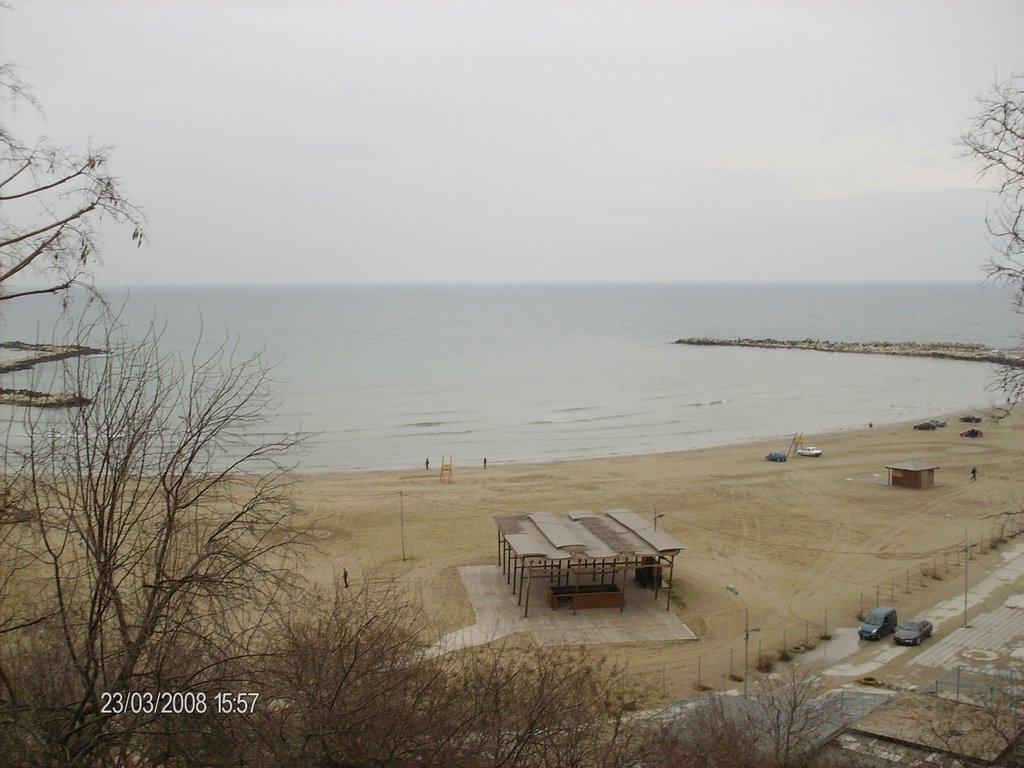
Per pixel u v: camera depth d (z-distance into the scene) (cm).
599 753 1438
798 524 5819
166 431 1359
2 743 941
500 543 4856
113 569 1029
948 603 4209
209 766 1026
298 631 1266
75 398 1100
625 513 4872
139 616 1070
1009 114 1169
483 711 1218
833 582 4594
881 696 2855
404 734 1106
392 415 11194
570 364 17575
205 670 1044
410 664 1401
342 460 8412
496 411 11612
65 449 1093
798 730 2147
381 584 4322
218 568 1118
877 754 2198
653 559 4375
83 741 970
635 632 3850
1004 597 4272
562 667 2212
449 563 4866
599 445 9344
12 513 1062
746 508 6294
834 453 8525
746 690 2988
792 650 3634
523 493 6800
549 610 4106
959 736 2188
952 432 9606
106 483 1061
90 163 1136
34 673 1027
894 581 4578
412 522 5800
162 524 1113
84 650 1062
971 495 6625
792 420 10988
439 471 7794
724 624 3988
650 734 1891
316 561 4753
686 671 3406
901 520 5903
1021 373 1314
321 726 1055
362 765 1073
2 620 1114
